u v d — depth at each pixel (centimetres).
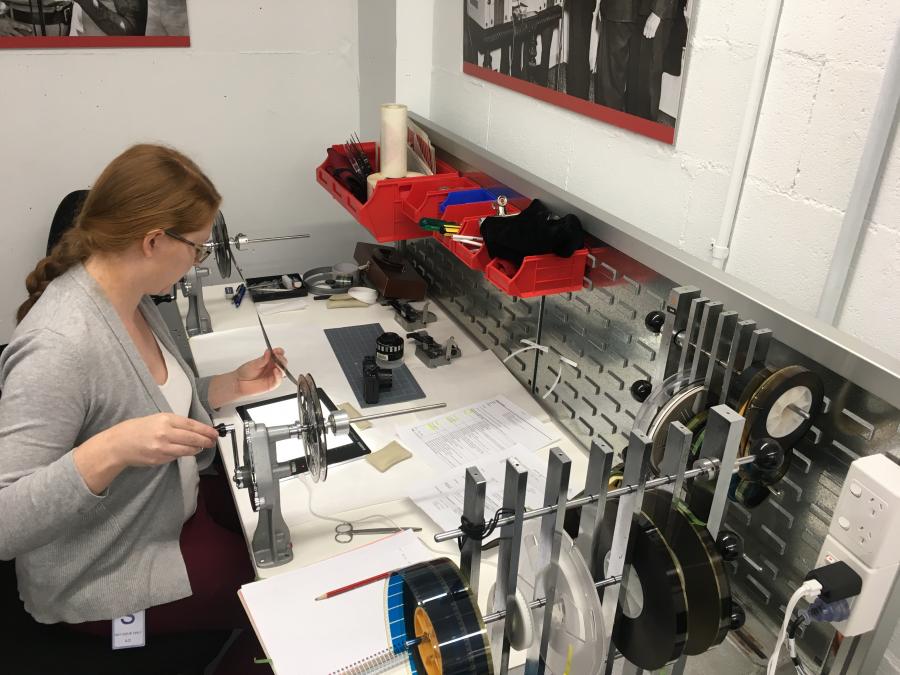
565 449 155
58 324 112
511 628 91
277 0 260
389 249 232
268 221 296
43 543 110
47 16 234
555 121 189
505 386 179
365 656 104
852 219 118
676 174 154
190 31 253
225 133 274
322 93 281
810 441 106
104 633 129
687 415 115
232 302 216
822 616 96
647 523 91
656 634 90
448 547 127
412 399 172
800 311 106
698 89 144
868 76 114
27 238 261
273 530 121
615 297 143
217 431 127
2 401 110
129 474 122
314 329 203
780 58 128
